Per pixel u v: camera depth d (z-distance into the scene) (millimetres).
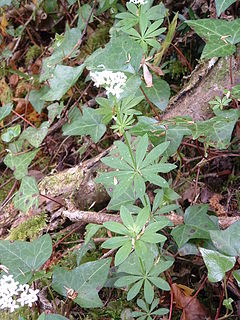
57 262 325
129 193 287
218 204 330
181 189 340
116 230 227
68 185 344
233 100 313
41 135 367
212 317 282
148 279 253
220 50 289
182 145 346
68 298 282
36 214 346
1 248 267
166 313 263
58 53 401
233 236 254
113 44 314
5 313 299
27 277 259
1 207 378
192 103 333
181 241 274
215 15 367
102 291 308
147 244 268
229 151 340
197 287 297
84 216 314
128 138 275
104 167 338
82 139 412
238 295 276
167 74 424
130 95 273
